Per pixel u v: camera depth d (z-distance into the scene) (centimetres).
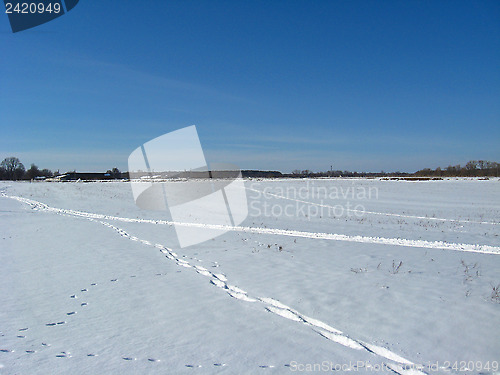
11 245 1101
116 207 2538
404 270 781
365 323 483
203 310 534
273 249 1065
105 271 776
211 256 954
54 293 615
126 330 457
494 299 572
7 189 4019
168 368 356
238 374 347
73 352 391
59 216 1973
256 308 545
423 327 470
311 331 460
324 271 772
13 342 416
